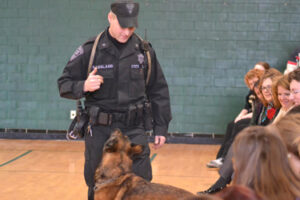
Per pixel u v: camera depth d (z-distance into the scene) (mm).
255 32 8281
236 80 8344
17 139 8578
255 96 5137
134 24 3049
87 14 8359
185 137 8438
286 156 1296
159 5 8320
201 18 8312
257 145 1304
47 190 4977
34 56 8484
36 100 8547
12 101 8570
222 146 6488
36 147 7812
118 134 2707
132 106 3162
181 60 8375
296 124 1608
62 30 8406
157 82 3385
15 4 8430
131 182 2514
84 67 3248
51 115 8547
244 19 8273
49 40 8438
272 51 8289
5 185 5176
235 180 1343
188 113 8430
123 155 2660
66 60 8445
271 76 4590
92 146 3178
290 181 1272
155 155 7293
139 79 3221
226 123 8375
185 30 8336
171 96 8430
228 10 8281
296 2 8219
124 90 3168
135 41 3275
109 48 3172
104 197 2594
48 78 8500
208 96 8398
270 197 1265
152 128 3352
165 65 8406
